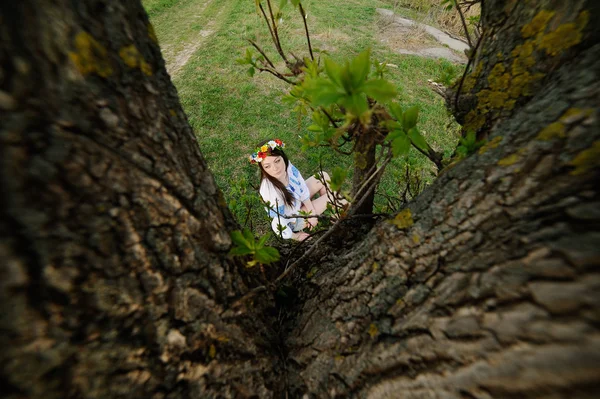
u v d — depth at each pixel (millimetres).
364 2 11875
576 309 462
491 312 582
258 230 3508
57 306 481
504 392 520
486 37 959
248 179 4309
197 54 7902
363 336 902
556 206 562
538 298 513
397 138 742
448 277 731
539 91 783
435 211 843
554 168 595
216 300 819
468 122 1026
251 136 5160
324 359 983
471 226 728
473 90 1000
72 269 500
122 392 589
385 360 794
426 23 9367
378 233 1031
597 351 426
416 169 1921
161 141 685
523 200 632
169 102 747
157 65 712
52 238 467
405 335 769
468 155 862
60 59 467
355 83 537
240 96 6141
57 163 467
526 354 501
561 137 599
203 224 803
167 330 680
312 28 9023
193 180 794
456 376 607
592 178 535
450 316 668
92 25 524
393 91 517
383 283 914
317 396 951
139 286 621
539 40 780
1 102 398
